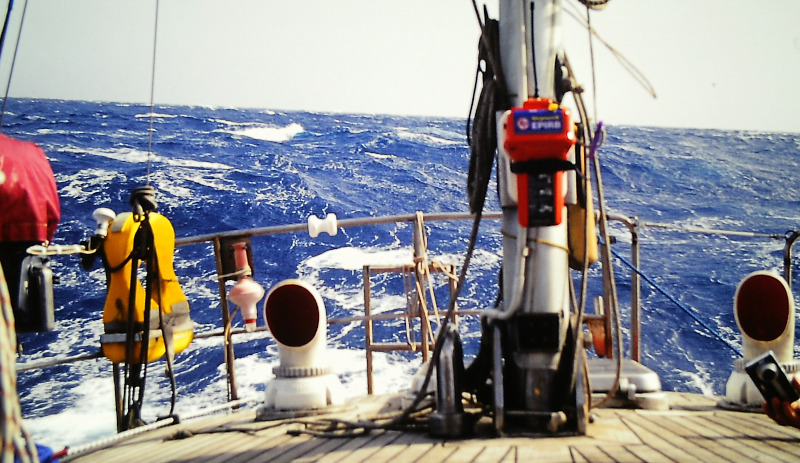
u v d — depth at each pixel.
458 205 28.66
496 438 3.38
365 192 29.77
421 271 5.45
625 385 4.18
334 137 39.56
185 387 12.22
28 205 4.34
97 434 10.10
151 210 4.94
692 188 31.64
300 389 4.33
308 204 27.61
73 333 15.22
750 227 26.05
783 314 4.29
